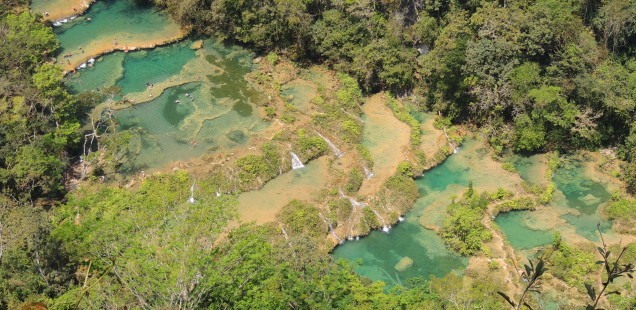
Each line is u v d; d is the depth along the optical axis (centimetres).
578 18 7300
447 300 4544
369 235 6097
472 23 7325
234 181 6412
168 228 4309
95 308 3747
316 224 5981
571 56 6912
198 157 6756
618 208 6156
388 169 6712
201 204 4544
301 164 6744
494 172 6762
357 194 6366
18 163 5962
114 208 4753
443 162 6944
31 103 6588
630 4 7150
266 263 4194
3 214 4994
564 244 5688
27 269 4419
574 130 6788
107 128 6862
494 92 7000
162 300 3759
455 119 7450
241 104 7600
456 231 5928
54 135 6475
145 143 6938
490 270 5581
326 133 7112
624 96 6712
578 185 6588
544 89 6762
